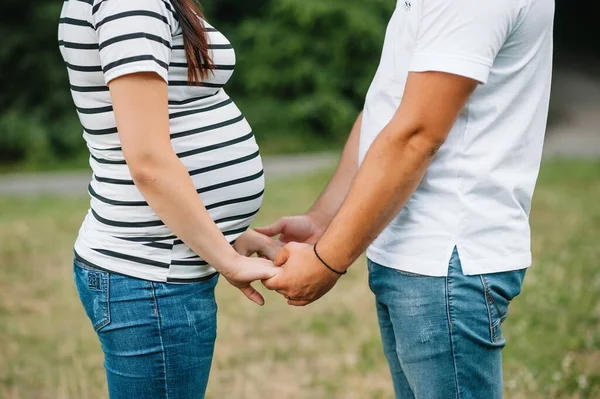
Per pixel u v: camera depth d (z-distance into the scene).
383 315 2.05
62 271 5.30
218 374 3.66
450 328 1.77
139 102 1.62
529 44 1.75
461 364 1.78
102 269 1.78
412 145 1.69
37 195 8.68
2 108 12.20
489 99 1.75
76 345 4.04
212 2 13.51
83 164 11.62
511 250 1.80
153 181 1.65
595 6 19.56
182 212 1.68
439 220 1.77
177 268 1.77
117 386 1.82
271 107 12.73
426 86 1.66
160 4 1.63
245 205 1.89
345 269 1.81
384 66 1.89
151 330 1.76
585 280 4.76
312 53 12.80
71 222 6.78
